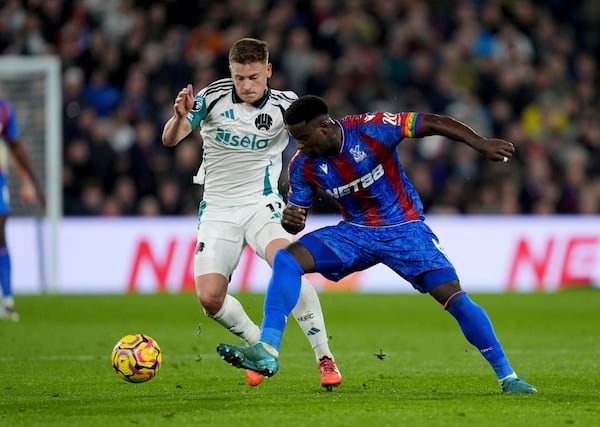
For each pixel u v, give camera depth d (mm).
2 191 42812
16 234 60656
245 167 26031
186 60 67375
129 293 59250
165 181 63469
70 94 67188
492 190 64375
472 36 74125
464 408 20609
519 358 31312
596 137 70062
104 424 18969
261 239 25625
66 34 71000
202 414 19953
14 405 21547
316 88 67625
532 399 21922
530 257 61812
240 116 25609
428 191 64188
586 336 38219
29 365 29219
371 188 22422
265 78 25297
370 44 73000
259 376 22172
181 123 24266
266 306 22094
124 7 72562
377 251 22594
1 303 45031
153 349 24094
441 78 69688
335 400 21938
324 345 24047
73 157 64688
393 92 70500
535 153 67312
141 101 66438
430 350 33750
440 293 22453
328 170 22344
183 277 60719
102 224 61531
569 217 62156
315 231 22891
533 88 71375
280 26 70500
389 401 21719
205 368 28547
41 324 42000
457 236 62219
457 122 21891
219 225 25891
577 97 73312
